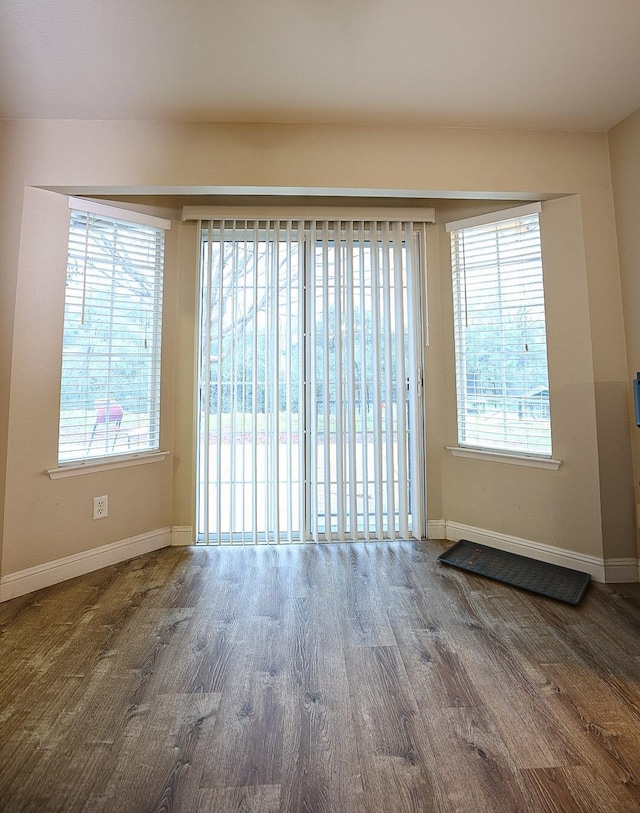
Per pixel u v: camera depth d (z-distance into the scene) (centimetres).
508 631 174
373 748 117
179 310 269
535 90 198
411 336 276
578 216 227
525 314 247
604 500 221
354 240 276
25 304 212
